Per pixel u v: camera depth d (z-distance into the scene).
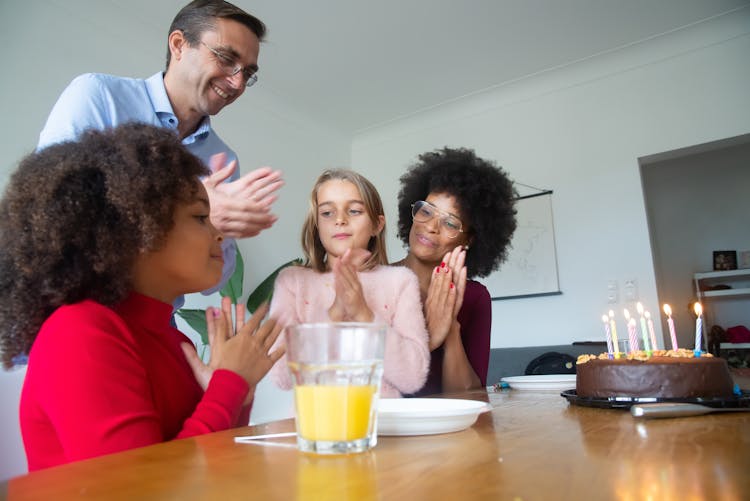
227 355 0.73
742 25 3.10
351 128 4.29
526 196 3.66
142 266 0.72
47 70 2.41
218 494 0.32
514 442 0.48
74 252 0.65
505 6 2.89
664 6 2.96
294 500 0.30
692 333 4.43
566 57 3.42
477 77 3.62
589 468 0.36
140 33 2.85
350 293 1.15
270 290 3.07
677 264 4.59
